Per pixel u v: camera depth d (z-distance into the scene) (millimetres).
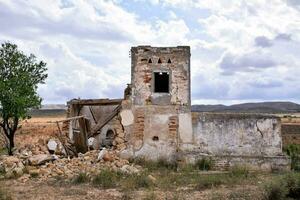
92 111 27453
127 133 22750
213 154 22438
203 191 15531
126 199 14148
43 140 23938
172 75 22891
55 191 15688
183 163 21891
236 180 17688
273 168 21781
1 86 23703
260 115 22766
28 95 24875
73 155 23484
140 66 23031
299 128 46312
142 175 17844
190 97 22891
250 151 22484
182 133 22609
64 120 23906
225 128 22672
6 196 14102
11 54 25016
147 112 22797
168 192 15297
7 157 21328
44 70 26047
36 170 19266
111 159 21078
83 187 16469
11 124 25797
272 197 13328
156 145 22547
